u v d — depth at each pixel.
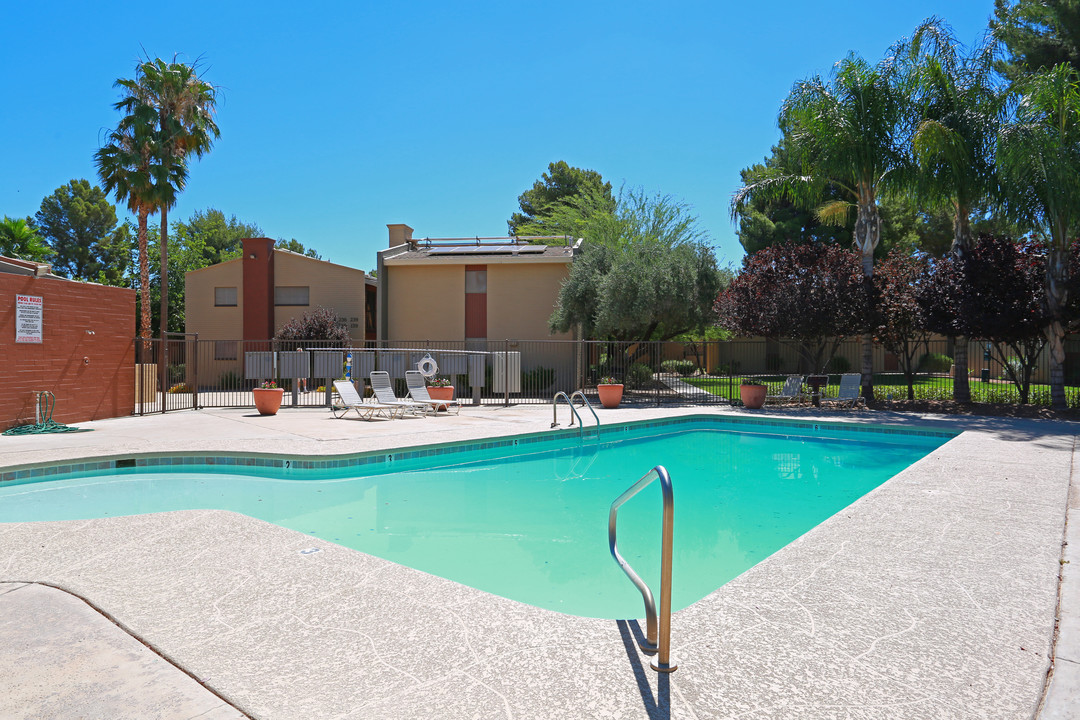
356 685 2.48
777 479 8.73
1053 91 13.84
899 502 5.79
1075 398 15.30
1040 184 13.84
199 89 23.64
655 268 18.77
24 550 4.29
